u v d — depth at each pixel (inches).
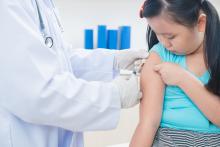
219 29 35.1
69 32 81.1
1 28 30.5
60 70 34.9
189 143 33.7
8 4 30.7
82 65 49.6
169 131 34.4
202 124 33.6
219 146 34.5
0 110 32.6
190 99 34.0
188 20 32.1
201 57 35.9
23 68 30.4
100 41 77.3
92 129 35.7
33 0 35.9
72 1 79.5
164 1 32.3
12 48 30.3
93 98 34.4
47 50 32.5
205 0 34.6
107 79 49.0
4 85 30.8
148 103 35.3
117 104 35.9
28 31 31.0
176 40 33.3
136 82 37.6
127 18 85.9
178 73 34.4
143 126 34.8
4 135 32.6
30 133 34.6
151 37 40.2
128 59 47.8
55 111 32.3
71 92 33.3
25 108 31.1
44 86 31.4
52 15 40.7
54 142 37.3
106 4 82.9
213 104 33.3
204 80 35.2
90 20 82.4
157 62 37.3
